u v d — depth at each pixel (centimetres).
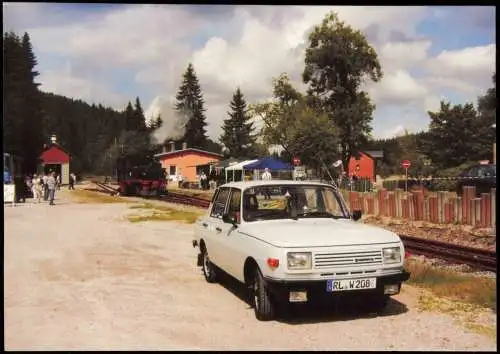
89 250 1309
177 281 950
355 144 5575
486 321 679
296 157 4516
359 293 660
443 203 1991
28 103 7206
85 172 13325
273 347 591
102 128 15088
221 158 7806
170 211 2575
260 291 685
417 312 729
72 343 609
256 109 5797
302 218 790
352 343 602
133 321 696
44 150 7981
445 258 1200
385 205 2309
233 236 782
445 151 4781
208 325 677
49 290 874
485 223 1788
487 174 2348
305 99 5594
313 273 645
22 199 3366
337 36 5481
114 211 2588
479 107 4812
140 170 4075
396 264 678
